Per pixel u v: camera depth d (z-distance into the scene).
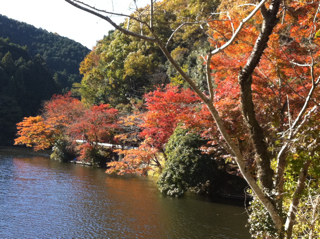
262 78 6.93
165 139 17.20
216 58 7.07
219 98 8.55
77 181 18.11
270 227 4.43
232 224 10.84
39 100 57.16
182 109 12.12
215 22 6.82
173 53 29.92
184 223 10.80
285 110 6.95
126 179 19.91
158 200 14.07
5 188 15.06
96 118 28.42
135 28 33.50
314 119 5.52
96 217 11.19
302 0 6.35
